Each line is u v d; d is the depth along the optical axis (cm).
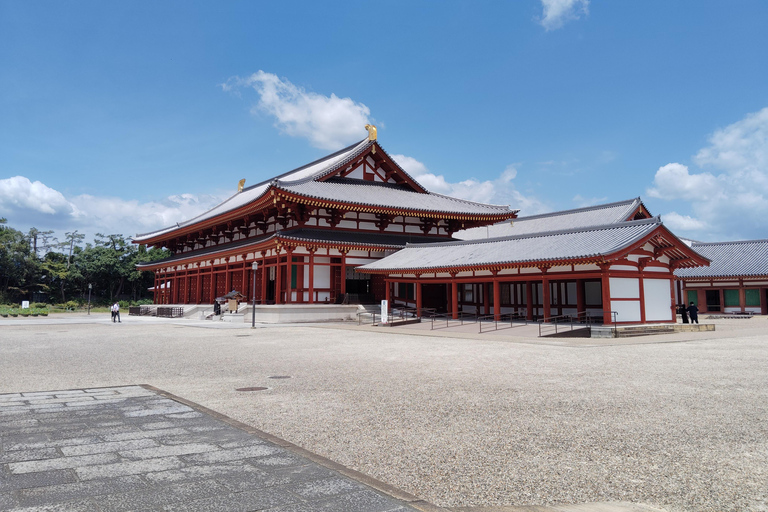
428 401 1087
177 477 616
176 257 7075
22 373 1551
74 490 572
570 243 3231
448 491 595
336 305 4431
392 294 4859
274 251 4653
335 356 1961
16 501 539
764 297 5044
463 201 6034
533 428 864
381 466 680
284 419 934
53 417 933
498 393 1168
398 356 1939
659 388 1209
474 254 3769
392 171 5681
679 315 4744
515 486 609
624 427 864
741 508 545
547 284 3266
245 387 1284
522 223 6091
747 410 977
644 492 590
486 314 3953
